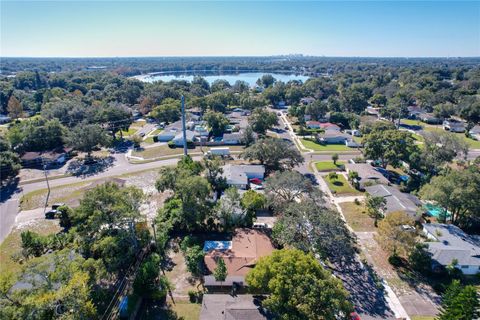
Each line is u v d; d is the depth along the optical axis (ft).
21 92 447.42
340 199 177.06
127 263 114.32
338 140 298.97
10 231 144.05
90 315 79.15
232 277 107.24
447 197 136.77
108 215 113.09
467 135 309.01
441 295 104.42
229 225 141.69
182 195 138.21
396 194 165.27
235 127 330.75
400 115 344.28
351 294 104.06
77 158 246.47
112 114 298.97
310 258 89.20
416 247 115.34
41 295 75.05
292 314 78.13
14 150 237.86
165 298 102.99
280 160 234.79
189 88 555.28
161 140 299.58
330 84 582.35
